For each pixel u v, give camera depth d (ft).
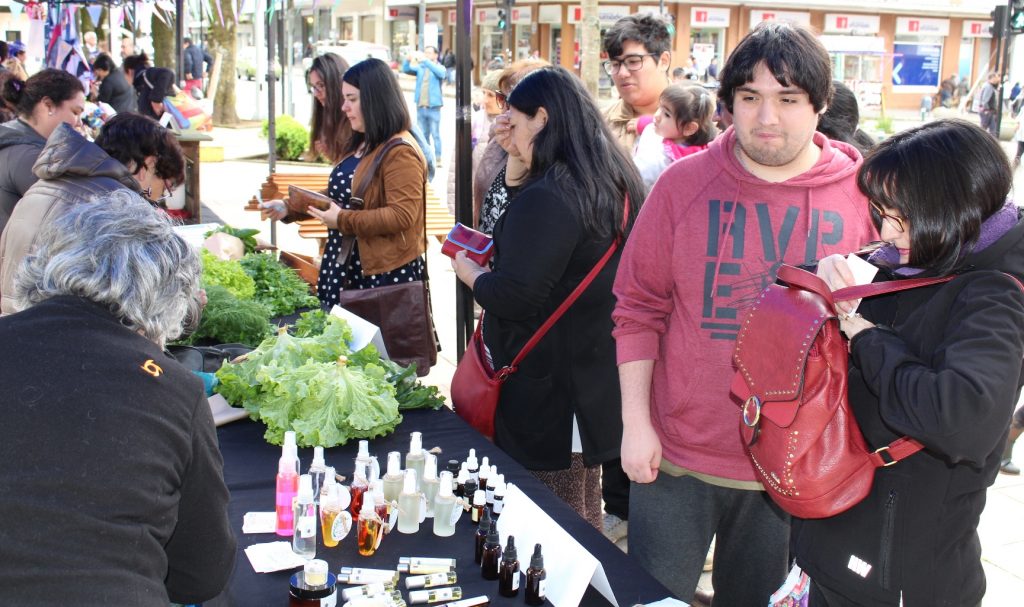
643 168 12.16
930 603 5.31
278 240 28.63
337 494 6.51
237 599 5.80
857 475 5.31
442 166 48.52
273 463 7.88
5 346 4.50
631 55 13.66
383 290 11.67
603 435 9.12
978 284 5.00
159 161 10.69
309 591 5.57
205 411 4.97
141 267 4.79
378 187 12.68
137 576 4.40
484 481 7.29
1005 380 4.74
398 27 125.70
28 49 32.01
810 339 5.26
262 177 42.65
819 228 6.97
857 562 5.46
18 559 4.11
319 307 13.00
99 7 34.45
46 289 4.79
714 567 8.05
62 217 5.02
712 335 7.09
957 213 4.97
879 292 5.24
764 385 5.47
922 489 5.25
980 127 5.11
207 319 10.62
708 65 102.32
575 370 9.00
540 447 9.23
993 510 13.07
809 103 6.51
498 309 8.59
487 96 18.94
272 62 22.08
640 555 7.83
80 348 4.55
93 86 39.14
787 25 6.58
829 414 5.27
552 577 5.86
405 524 6.74
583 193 8.43
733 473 7.13
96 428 4.36
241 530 6.68
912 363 5.03
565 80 8.64
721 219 7.07
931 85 114.73
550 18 107.76
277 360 8.66
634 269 7.50
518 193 8.78
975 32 114.93
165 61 53.47
